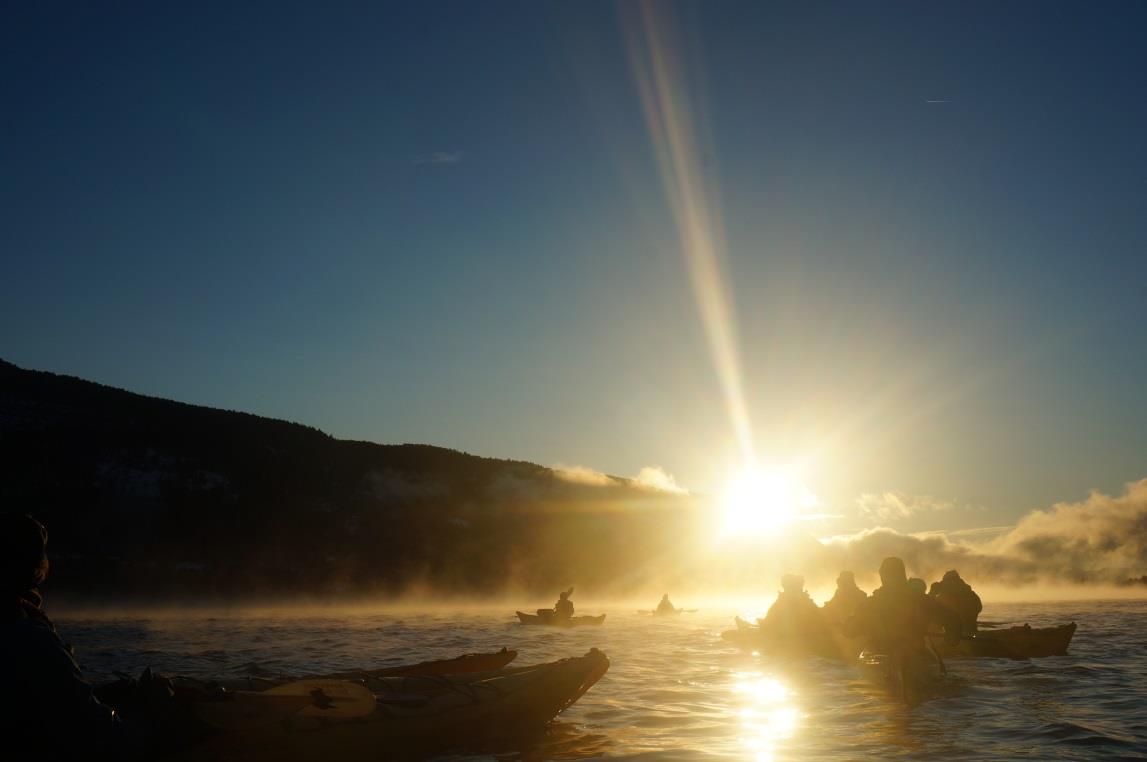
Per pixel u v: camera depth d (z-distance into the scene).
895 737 8.98
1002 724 9.65
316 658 17.88
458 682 9.70
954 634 16.12
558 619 30.44
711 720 10.21
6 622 5.12
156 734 6.41
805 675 14.55
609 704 11.45
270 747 7.42
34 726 5.04
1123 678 13.64
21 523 5.27
